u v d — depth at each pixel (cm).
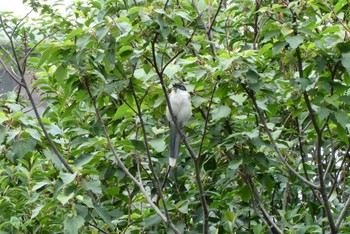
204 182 1128
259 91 960
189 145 984
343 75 987
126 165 1043
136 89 974
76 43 887
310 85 938
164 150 1085
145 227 991
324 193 950
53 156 987
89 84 957
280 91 1079
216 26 1203
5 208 982
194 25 1100
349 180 1199
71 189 900
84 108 1162
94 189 908
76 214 881
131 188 1195
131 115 1034
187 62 920
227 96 952
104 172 1034
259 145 959
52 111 1157
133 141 1000
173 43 927
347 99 916
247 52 911
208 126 1013
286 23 891
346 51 897
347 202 976
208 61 952
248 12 1131
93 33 901
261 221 1112
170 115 932
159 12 860
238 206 1108
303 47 913
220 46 1191
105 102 1007
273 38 976
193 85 946
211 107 1039
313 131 1052
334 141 1110
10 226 983
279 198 1231
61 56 932
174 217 1045
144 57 913
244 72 899
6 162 1063
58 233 1021
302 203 1195
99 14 932
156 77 1010
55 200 898
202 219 1095
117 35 907
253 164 989
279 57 967
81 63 927
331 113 927
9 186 1065
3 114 952
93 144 1009
